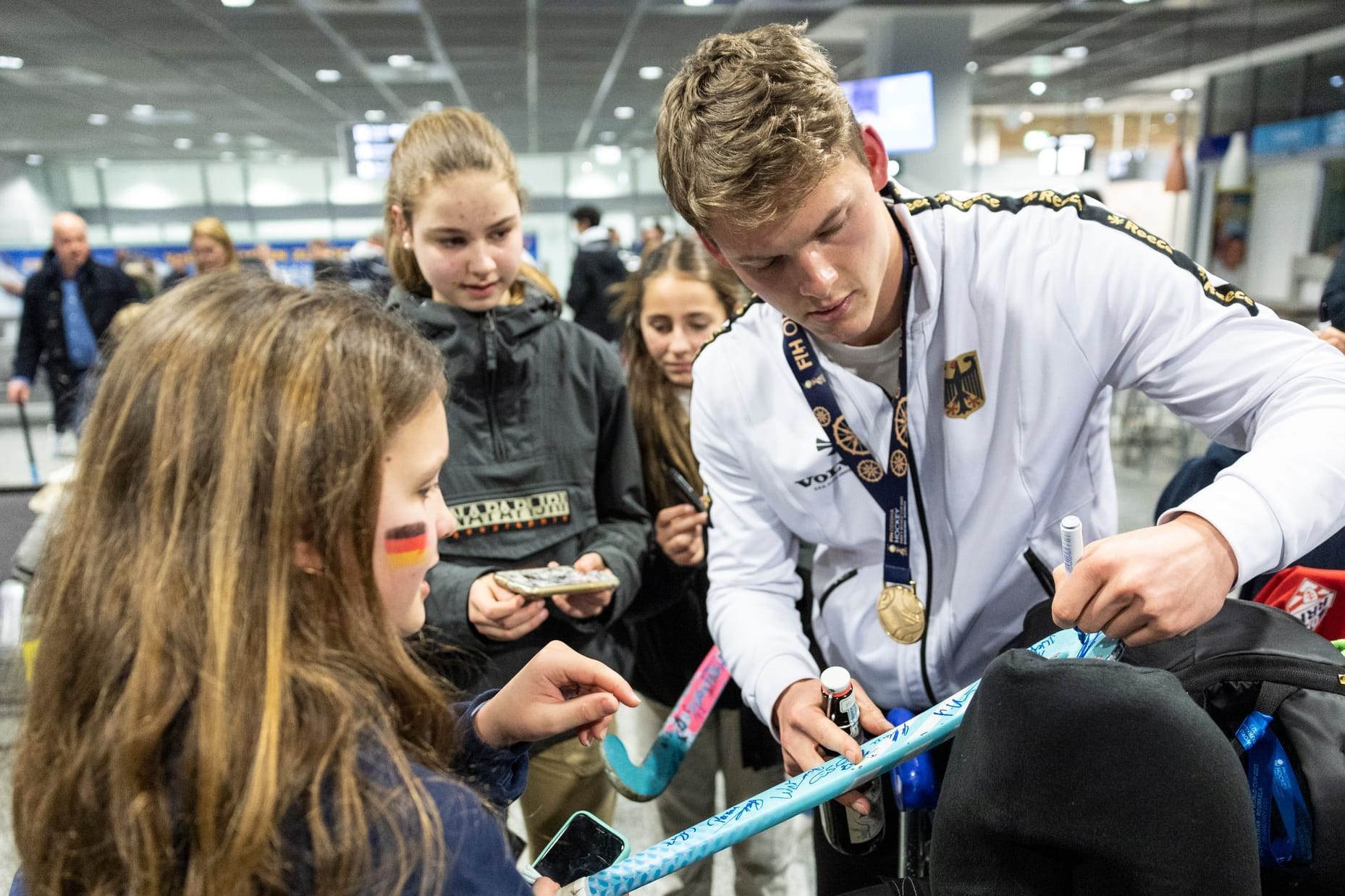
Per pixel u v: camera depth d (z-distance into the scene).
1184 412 0.91
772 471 1.05
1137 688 0.51
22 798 0.55
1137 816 0.51
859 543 1.06
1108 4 5.39
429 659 1.10
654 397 1.57
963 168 6.65
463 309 1.28
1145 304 0.89
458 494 1.27
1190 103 5.19
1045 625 0.87
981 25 6.24
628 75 8.37
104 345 0.61
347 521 0.54
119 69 7.61
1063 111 7.38
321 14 5.87
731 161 0.75
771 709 0.94
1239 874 0.51
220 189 14.81
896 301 0.95
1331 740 0.67
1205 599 0.66
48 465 5.16
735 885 1.66
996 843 0.56
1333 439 0.74
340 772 0.50
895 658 1.07
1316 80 4.20
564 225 15.69
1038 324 0.92
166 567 0.51
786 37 0.78
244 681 0.50
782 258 0.80
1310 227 3.91
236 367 0.52
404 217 1.29
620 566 1.29
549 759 1.32
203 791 0.48
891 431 0.99
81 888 0.52
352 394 0.53
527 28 6.39
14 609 1.42
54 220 4.37
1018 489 0.97
